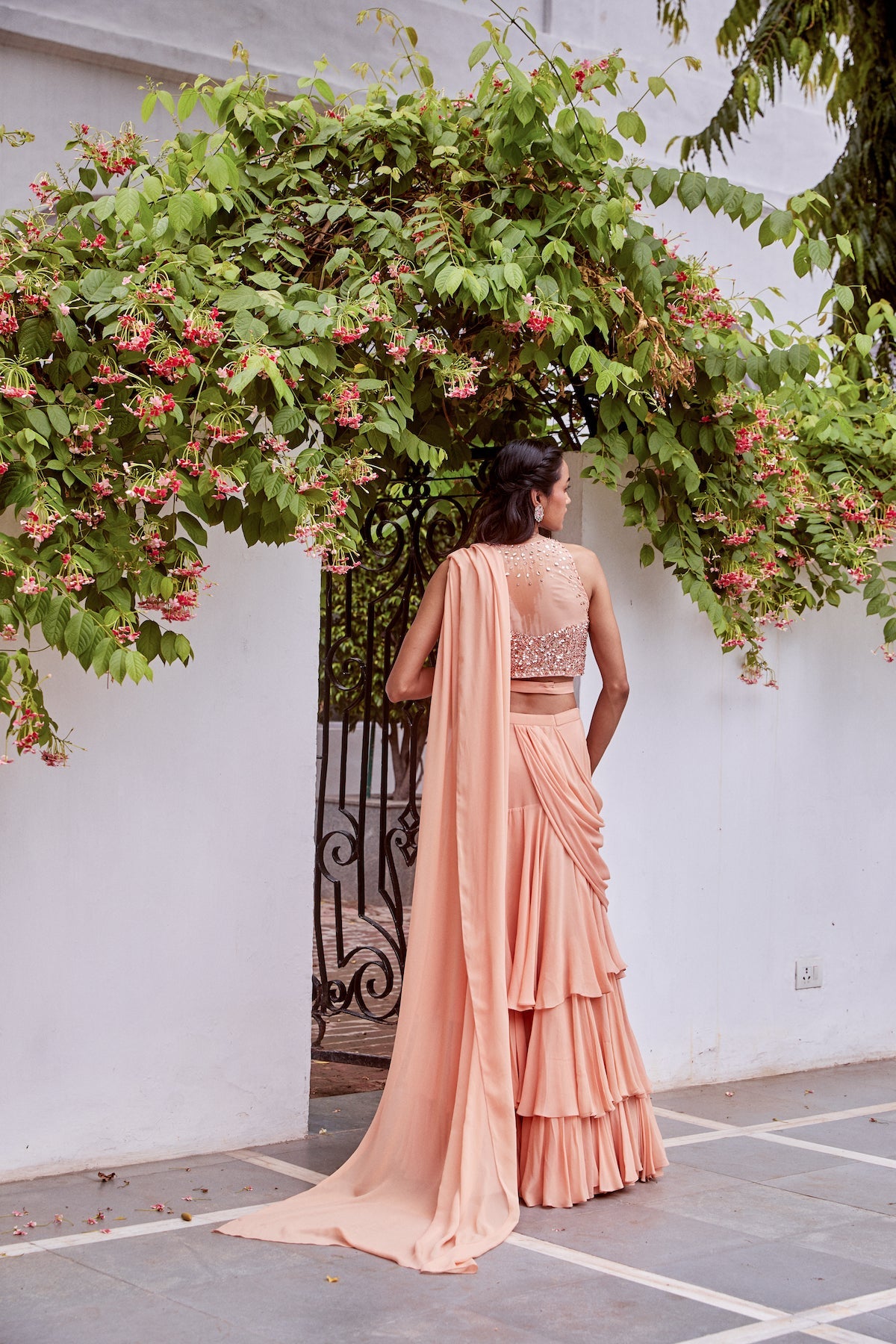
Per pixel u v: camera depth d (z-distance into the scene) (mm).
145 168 3633
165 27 5691
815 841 5230
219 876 3846
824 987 5258
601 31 7332
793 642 5152
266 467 3201
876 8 7762
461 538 5113
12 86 5395
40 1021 3551
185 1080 3793
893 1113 4520
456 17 6594
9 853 3508
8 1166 3506
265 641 3930
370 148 3799
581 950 3547
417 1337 2572
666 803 4770
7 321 3006
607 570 4602
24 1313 2643
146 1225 3197
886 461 4953
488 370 4367
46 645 3557
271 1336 2557
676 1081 4809
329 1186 3430
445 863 3514
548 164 3879
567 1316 2691
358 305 3350
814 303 8336
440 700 3559
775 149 8312
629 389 4148
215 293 3271
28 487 2992
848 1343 2572
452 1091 3432
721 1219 3338
